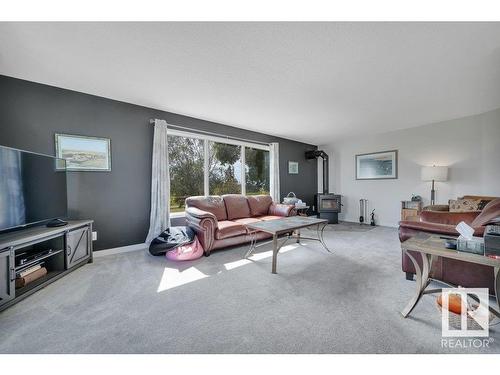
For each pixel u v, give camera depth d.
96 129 2.98
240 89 2.78
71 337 1.40
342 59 2.12
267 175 5.32
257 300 1.84
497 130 3.59
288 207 4.14
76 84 2.65
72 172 2.83
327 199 5.44
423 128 4.48
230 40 1.83
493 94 2.94
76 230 2.49
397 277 2.27
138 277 2.30
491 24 1.65
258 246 3.44
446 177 3.98
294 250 3.23
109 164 3.08
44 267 2.24
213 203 3.75
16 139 2.51
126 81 2.57
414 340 1.35
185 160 3.96
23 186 2.12
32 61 2.15
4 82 2.44
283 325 1.51
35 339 1.38
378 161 5.18
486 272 1.74
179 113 3.70
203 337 1.40
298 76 2.45
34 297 1.89
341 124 4.37
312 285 2.11
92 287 2.08
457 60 2.14
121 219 3.18
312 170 6.31
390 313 1.63
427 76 2.46
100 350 1.29
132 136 3.27
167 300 1.85
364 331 1.44
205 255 2.98
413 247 1.58
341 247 3.38
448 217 2.07
